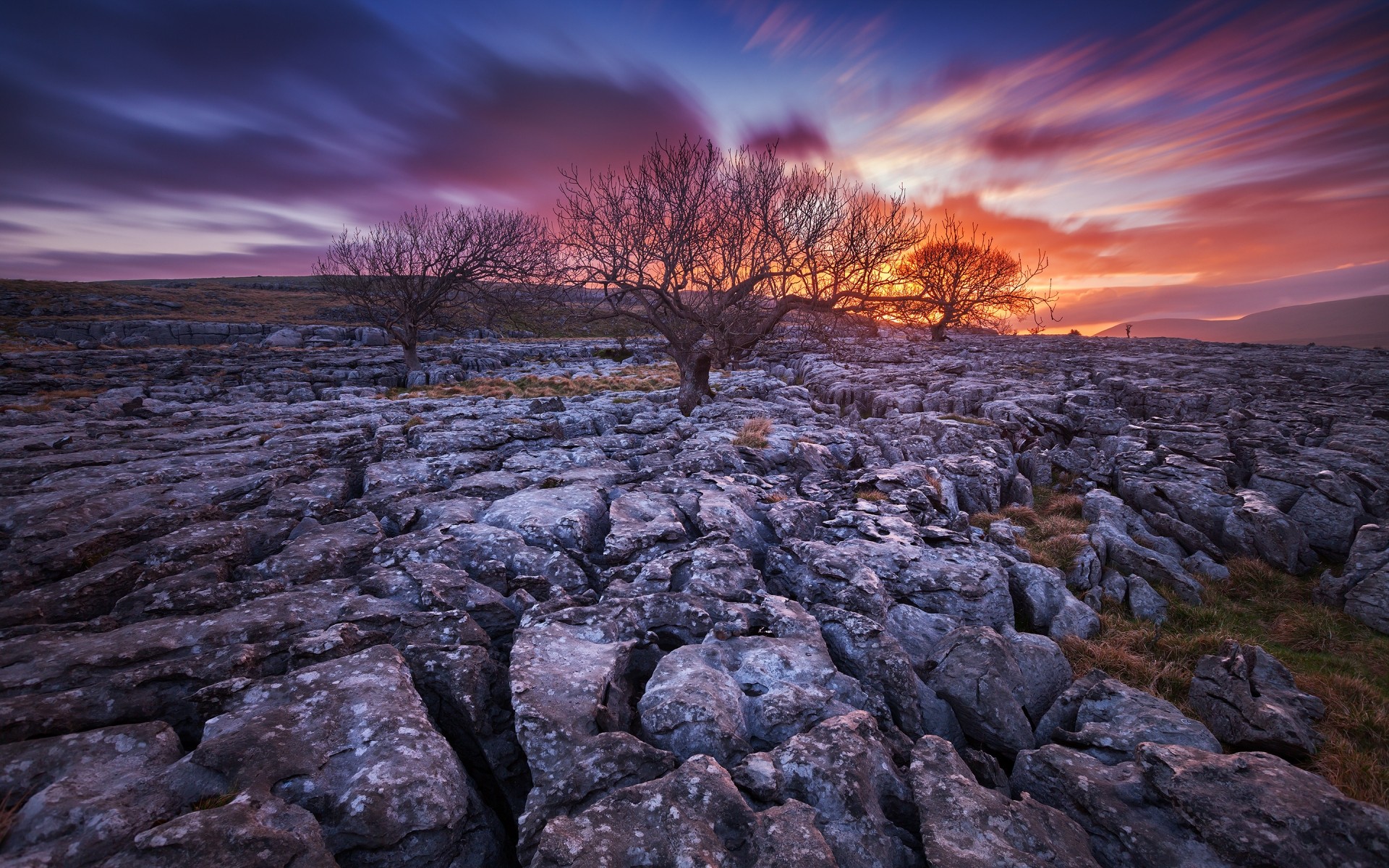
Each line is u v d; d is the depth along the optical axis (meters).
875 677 7.18
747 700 6.22
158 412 21.58
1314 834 4.46
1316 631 10.16
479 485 12.44
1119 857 4.83
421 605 7.52
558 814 4.60
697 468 14.96
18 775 4.27
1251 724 7.31
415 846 4.30
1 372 36.97
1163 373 34.91
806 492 14.08
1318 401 25.50
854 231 21.92
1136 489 15.58
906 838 4.82
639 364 54.50
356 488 13.10
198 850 3.61
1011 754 6.81
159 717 5.28
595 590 8.94
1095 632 10.12
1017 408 23.48
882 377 35.16
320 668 5.82
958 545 11.31
